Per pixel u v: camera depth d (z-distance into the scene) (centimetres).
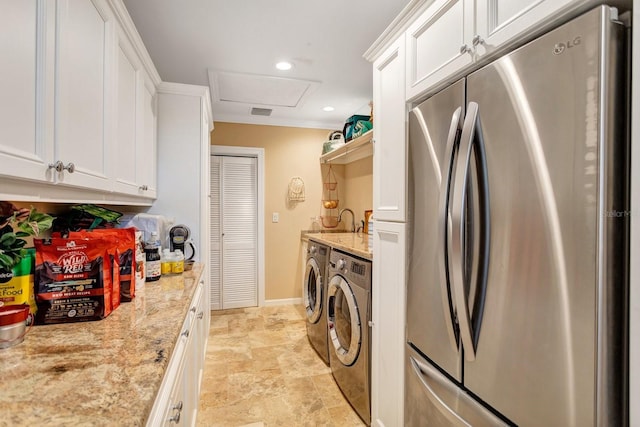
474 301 104
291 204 414
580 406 75
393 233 162
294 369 254
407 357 150
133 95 168
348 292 210
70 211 158
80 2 106
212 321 358
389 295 167
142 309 125
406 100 151
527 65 88
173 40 222
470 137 102
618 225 72
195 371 178
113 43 134
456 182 105
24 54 78
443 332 122
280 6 186
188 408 143
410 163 145
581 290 75
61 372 77
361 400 195
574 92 76
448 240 113
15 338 90
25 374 76
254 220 409
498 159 96
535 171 85
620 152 72
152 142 218
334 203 411
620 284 72
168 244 229
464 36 116
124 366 80
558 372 80
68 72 98
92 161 116
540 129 84
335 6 186
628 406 71
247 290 408
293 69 266
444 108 122
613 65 71
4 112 71
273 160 407
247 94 321
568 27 78
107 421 60
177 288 160
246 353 281
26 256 102
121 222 189
